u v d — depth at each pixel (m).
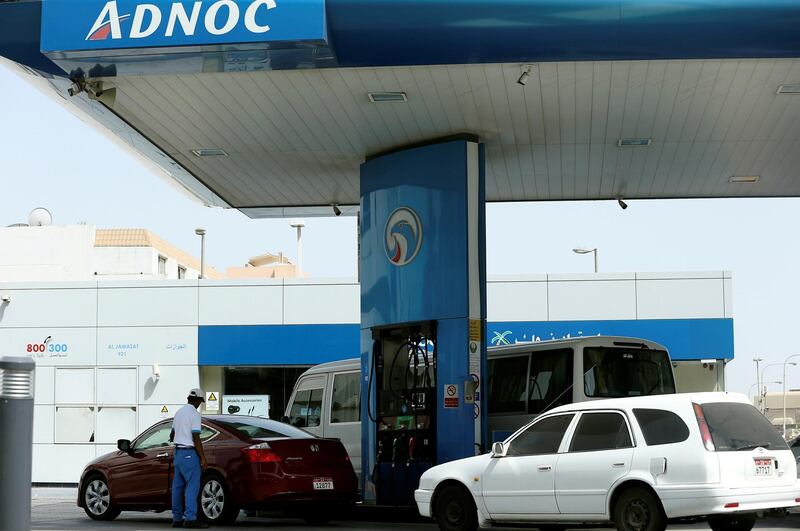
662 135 16.97
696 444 11.48
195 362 33.50
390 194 17.75
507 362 17.70
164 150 17.98
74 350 34.12
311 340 32.97
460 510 13.52
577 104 15.38
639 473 11.76
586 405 12.62
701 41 12.51
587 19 12.47
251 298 33.41
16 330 34.34
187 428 14.89
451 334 16.56
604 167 18.98
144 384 33.72
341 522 17.33
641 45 12.62
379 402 17.45
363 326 18.09
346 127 16.56
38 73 13.85
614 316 31.89
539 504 12.66
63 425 33.91
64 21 12.67
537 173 19.34
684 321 31.59
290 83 14.50
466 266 16.53
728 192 20.81
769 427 11.99
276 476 14.95
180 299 33.72
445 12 12.55
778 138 17.09
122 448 16.30
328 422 19.14
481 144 17.03
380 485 17.17
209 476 15.26
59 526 15.45
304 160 18.61
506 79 14.31
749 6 12.29
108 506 16.45
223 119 16.16
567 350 16.58
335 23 12.57
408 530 15.20
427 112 15.78
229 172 19.50
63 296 34.28
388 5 12.49
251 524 16.42
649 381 16.59
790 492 11.60
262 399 33.75
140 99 15.20
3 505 7.00
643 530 11.68
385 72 14.05
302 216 22.98
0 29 12.94
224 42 12.40
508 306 32.19
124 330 33.94
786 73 14.02
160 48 12.56
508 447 13.20
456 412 16.33
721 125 16.39
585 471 12.24
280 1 12.39
